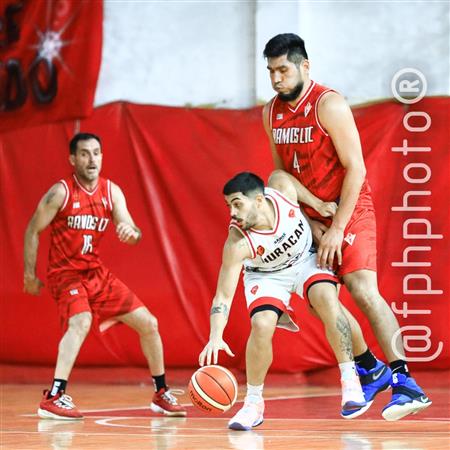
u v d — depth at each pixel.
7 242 30.75
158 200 29.78
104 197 21.80
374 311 16.92
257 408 17.47
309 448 14.22
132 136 30.22
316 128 16.95
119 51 31.33
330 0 29.48
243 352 28.44
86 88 30.62
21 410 22.58
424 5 28.70
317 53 29.48
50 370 30.66
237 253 16.62
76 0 31.05
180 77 30.83
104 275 21.58
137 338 29.47
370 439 15.47
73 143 21.66
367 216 17.39
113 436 16.58
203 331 29.09
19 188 30.89
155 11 31.14
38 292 21.97
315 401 23.67
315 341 28.00
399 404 16.34
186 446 14.74
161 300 29.34
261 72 29.80
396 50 28.86
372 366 17.75
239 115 29.48
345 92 29.14
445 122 27.94
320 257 16.83
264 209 16.64
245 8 30.41
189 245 29.39
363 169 16.80
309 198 17.41
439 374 27.52
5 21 31.80
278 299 17.20
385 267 27.72
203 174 29.48
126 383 29.73
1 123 31.53
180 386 29.05
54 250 21.53
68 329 20.91
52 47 31.16
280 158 17.81
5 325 30.62
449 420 18.81
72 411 20.03
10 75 31.58
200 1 30.83
